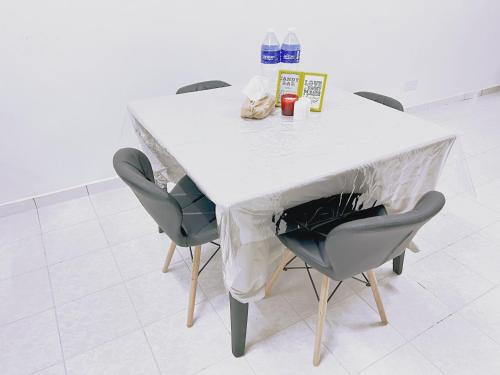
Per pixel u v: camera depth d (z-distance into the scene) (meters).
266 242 1.23
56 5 1.94
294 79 1.65
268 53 1.66
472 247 2.00
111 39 2.15
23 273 1.87
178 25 2.30
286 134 1.46
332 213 1.42
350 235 1.03
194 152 1.33
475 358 1.45
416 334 1.55
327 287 1.33
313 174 1.18
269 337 1.54
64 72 2.11
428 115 3.73
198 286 1.78
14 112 2.08
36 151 2.23
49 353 1.49
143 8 2.15
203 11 2.33
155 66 2.34
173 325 1.60
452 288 1.75
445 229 2.13
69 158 2.35
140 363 1.45
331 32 2.89
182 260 1.94
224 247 1.14
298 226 1.36
